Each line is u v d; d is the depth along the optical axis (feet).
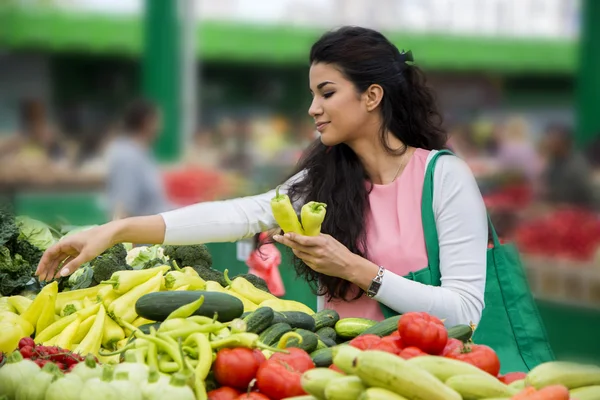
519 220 27.99
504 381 9.14
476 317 11.23
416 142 12.16
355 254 11.43
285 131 51.65
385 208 11.84
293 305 11.94
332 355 9.01
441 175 11.57
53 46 50.78
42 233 14.83
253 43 56.24
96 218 33.53
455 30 62.23
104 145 41.06
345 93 11.63
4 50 52.75
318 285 12.46
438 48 60.23
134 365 8.64
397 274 11.60
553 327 19.12
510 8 63.77
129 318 11.34
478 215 11.52
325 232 11.96
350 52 11.59
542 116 67.72
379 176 12.03
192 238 12.26
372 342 9.30
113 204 29.76
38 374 8.55
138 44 51.83
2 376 8.81
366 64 11.62
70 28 50.75
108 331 11.20
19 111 47.24
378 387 7.72
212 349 9.23
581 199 30.22
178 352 9.09
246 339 9.18
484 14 62.95
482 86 65.21
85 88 61.67
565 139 31.71
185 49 39.50
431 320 9.17
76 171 37.60
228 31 55.83
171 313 10.06
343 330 11.09
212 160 41.78
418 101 12.06
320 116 11.84
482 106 64.90
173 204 34.91
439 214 11.53
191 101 40.01
